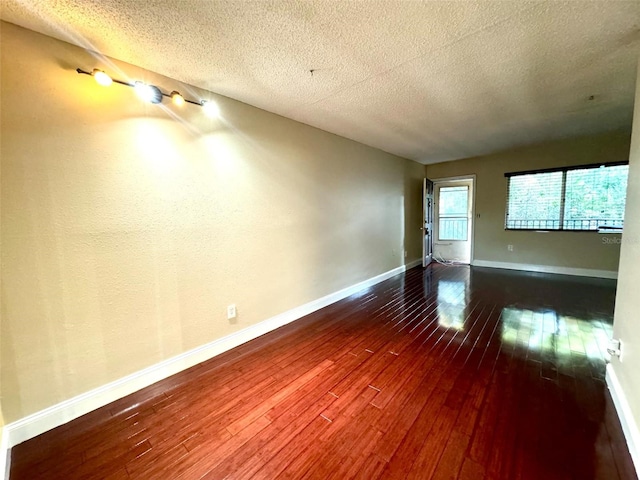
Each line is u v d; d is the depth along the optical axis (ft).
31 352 5.03
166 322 6.81
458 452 4.50
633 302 4.77
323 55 5.91
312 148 10.68
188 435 5.01
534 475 4.06
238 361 7.47
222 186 7.79
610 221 14.11
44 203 5.08
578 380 6.25
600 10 4.68
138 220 6.26
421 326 9.39
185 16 4.62
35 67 4.90
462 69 6.61
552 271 15.92
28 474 4.30
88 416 5.54
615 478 3.97
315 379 6.59
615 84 7.52
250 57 5.93
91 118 5.53
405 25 5.01
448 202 22.26
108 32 4.99
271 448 4.69
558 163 14.98
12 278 4.82
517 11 4.68
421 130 11.47
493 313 10.27
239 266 8.30
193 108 7.11
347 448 4.65
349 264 13.04
